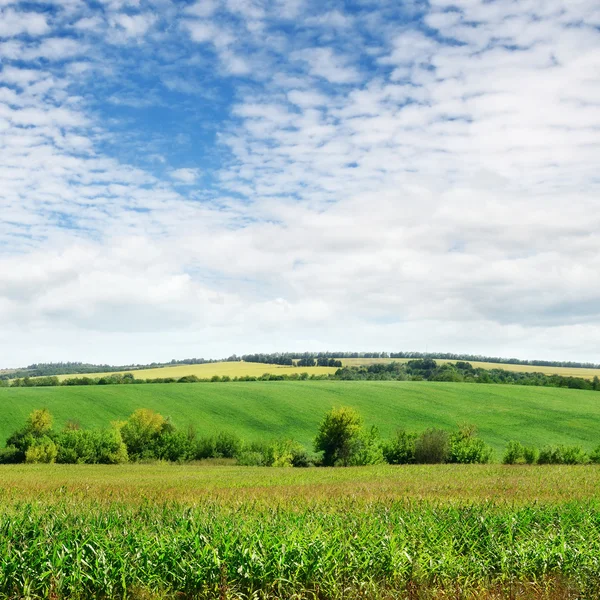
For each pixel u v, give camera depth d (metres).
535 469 50.22
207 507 15.53
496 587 10.44
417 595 9.91
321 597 9.74
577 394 109.19
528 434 84.94
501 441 82.12
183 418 90.56
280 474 47.62
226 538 10.51
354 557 10.51
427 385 116.56
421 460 67.94
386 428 88.31
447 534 12.37
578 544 11.94
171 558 9.92
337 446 69.75
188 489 28.47
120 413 91.44
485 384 119.56
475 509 15.29
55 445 72.38
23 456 73.19
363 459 67.12
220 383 116.75
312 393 106.81
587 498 21.83
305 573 9.95
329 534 11.46
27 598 8.55
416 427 88.94
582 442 81.25
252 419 91.50
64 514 13.29
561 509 15.99
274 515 13.96
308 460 70.19
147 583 9.46
